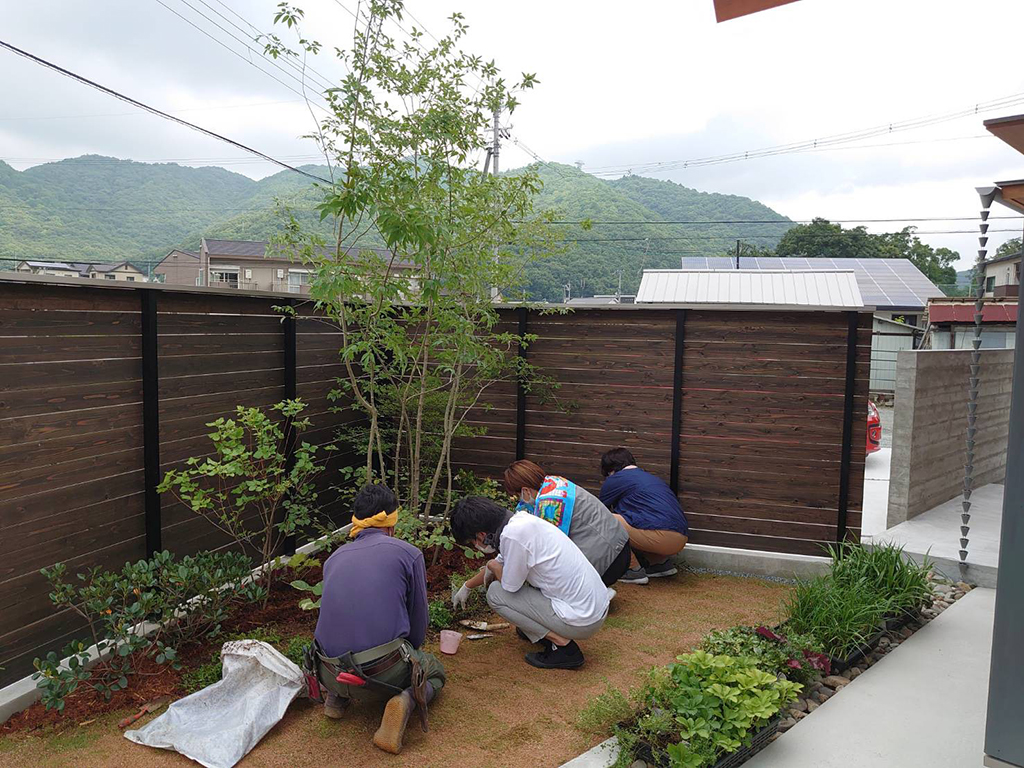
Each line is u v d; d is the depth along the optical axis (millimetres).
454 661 3844
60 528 3443
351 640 2955
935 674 3746
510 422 6102
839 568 4504
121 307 3744
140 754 2900
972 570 5055
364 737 3074
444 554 5309
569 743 3039
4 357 3133
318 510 5137
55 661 3092
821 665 3650
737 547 5559
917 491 6184
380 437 5598
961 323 17297
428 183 4469
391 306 5152
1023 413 2373
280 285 28641
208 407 4414
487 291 5246
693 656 3197
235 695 3258
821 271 14906
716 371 5520
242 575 3943
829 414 5301
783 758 2973
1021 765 2402
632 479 5098
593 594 3701
